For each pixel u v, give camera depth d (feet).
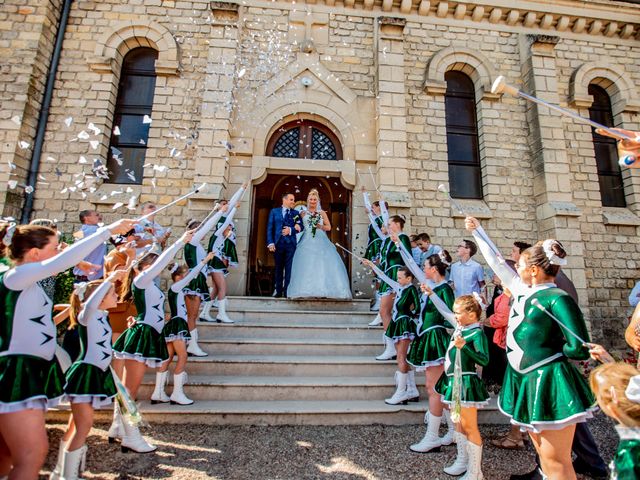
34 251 8.44
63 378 9.05
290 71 28.02
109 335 10.48
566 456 8.10
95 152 25.36
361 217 26.63
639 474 5.55
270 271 36.19
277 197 37.88
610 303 26.94
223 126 25.90
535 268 9.11
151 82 28.02
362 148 27.55
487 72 29.60
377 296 22.88
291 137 28.43
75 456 9.39
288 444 12.80
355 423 14.57
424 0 29.63
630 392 5.88
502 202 27.99
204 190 24.59
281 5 28.96
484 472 11.59
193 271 15.58
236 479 10.60
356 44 29.22
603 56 31.12
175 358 16.81
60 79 26.12
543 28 30.99
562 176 27.58
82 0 27.45
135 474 10.63
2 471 8.37
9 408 7.45
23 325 7.92
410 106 28.66
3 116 23.76
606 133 9.70
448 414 13.11
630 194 29.45
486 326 17.92
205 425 13.96
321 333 19.85
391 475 11.11
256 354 18.24
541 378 8.38
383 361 17.38
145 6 27.86
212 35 27.20
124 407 9.70
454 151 29.43
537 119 28.53
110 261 12.73
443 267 13.65
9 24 25.18
